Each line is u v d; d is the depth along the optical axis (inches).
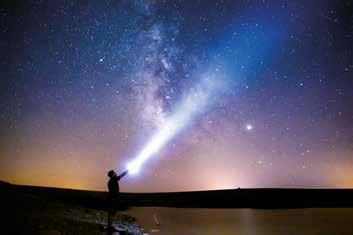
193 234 282.7
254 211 417.7
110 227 272.7
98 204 440.8
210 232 289.9
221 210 428.5
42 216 259.0
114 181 338.0
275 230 292.2
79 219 286.2
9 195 313.4
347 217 356.5
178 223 339.0
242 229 302.7
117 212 403.5
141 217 376.5
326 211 399.5
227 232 289.4
